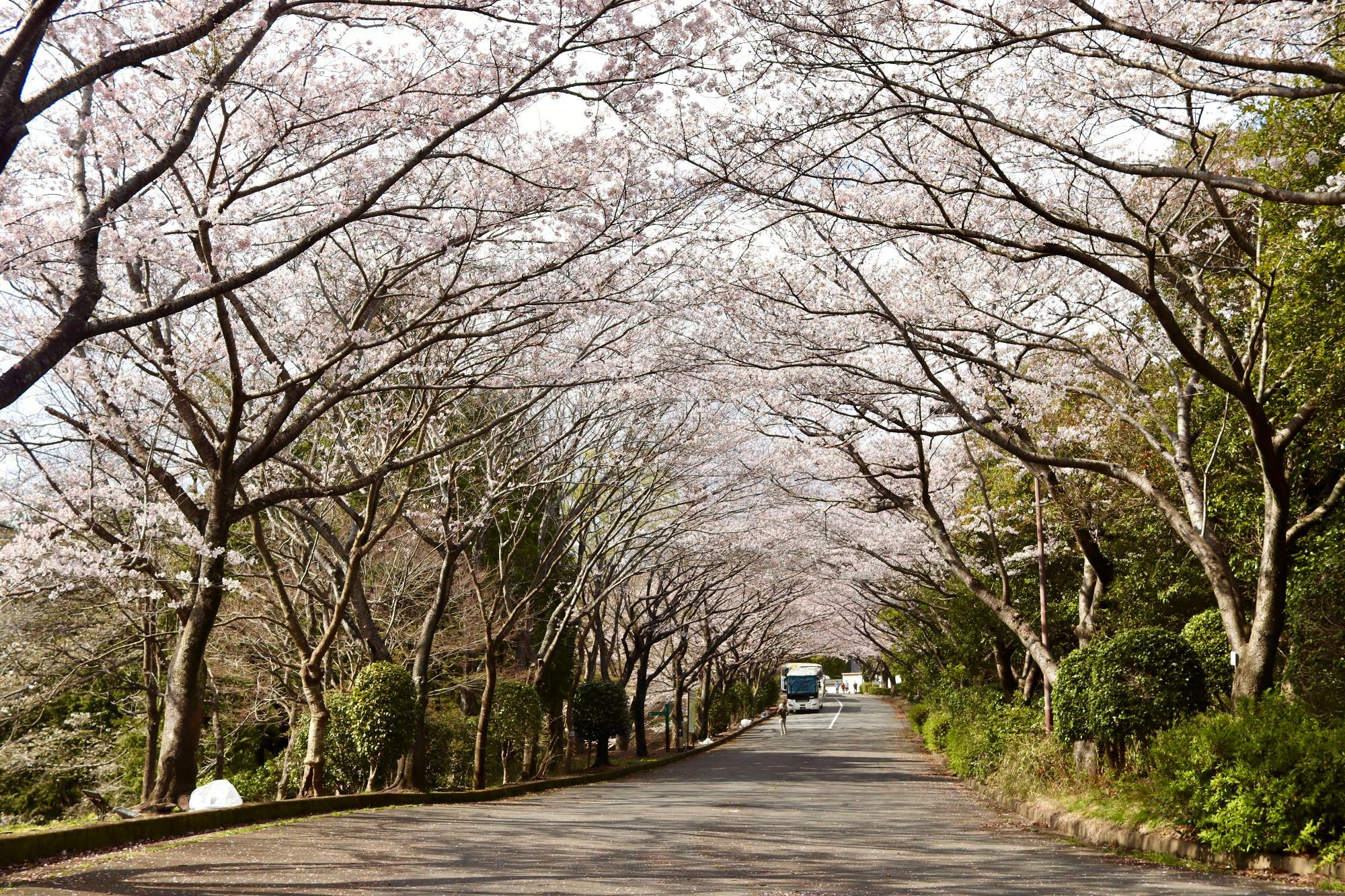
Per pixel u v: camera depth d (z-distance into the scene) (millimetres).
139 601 15688
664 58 10125
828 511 24438
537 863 8500
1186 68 9469
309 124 10320
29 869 7762
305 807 12461
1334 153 10336
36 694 18562
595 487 21797
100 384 12055
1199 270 12625
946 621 27625
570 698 25938
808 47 9914
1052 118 11797
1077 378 16703
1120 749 12703
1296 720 8953
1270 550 10672
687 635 33875
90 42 9508
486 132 12102
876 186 13453
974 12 8844
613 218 12945
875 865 8695
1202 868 8562
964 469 21922
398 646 21062
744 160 11305
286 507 15516
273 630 18797
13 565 12250
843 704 74125
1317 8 7863
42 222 9031
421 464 17922
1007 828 12430
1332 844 7863
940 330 14211
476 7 9508
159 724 19281
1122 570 19000
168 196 10953
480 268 15547
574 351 17031
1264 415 10016
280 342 14383
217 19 7875
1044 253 9594
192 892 6723
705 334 16422
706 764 27906
